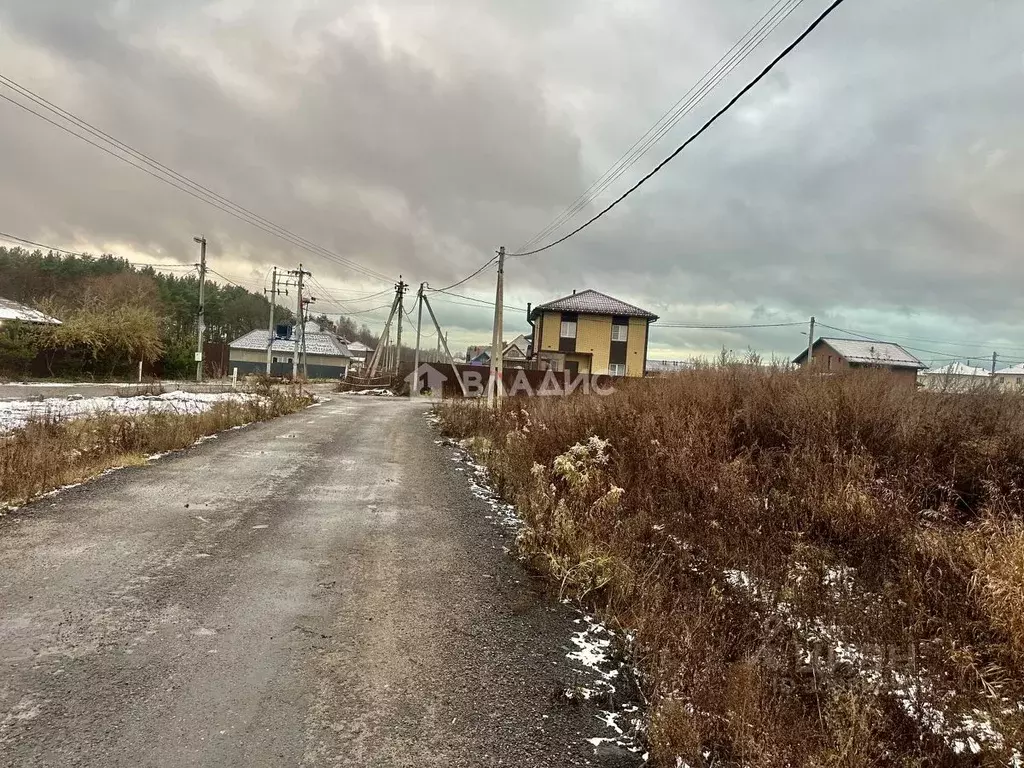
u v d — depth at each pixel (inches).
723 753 97.9
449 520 228.2
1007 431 198.5
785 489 205.6
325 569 166.4
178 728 91.6
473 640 130.0
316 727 94.7
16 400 570.9
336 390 1325.0
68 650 113.5
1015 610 125.3
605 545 177.8
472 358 2738.7
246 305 3164.4
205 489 254.5
